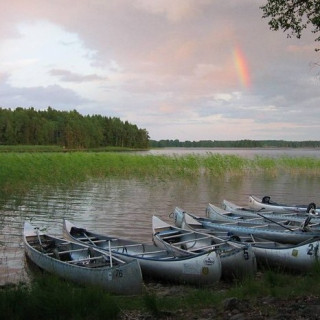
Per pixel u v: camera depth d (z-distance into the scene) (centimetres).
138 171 3519
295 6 905
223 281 974
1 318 568
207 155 3862
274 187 3048
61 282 812
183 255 998
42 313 588
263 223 1447
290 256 1016
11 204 2056
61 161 3178
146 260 982
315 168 4028
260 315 567
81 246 1075
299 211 1828
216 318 572
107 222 1694
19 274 997
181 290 897
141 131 14262
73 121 11000
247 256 945
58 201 2200
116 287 832
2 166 2630
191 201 2327
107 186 2908
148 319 592
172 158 3697
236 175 3753
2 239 1366
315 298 636
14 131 10375
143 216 1838
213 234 1274
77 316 573
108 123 12838
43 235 1198
